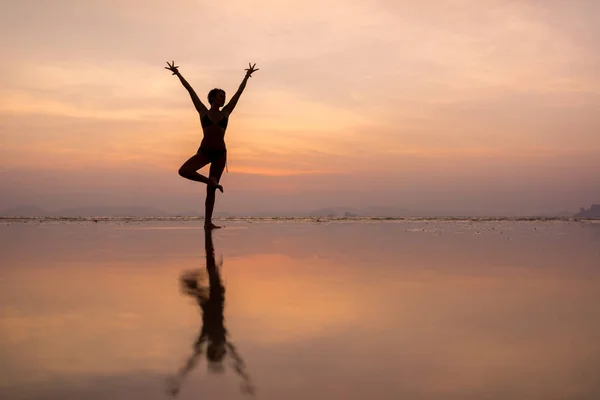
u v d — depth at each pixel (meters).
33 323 2.16
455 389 1.42
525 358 1.69
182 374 1.53
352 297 2.74
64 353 1.73
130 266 4.05
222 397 1.36
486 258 4.70
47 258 4.59
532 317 2.28
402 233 8.78
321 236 7.90
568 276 3.52
